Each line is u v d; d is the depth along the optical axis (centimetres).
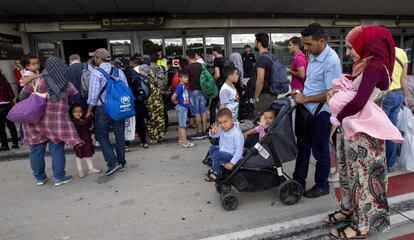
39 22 980
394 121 401
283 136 321
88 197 387
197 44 1112
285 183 333
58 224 326
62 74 399
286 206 340
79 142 420
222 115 328
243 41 1146
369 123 246
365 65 244
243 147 347
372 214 263
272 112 354
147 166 487
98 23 1003
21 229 319
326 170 347
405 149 409
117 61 611
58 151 421
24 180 453
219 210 339
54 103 401
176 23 1059
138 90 554
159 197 378
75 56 554
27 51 1005
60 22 989
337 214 299
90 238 297
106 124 435
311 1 939
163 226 312
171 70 967
